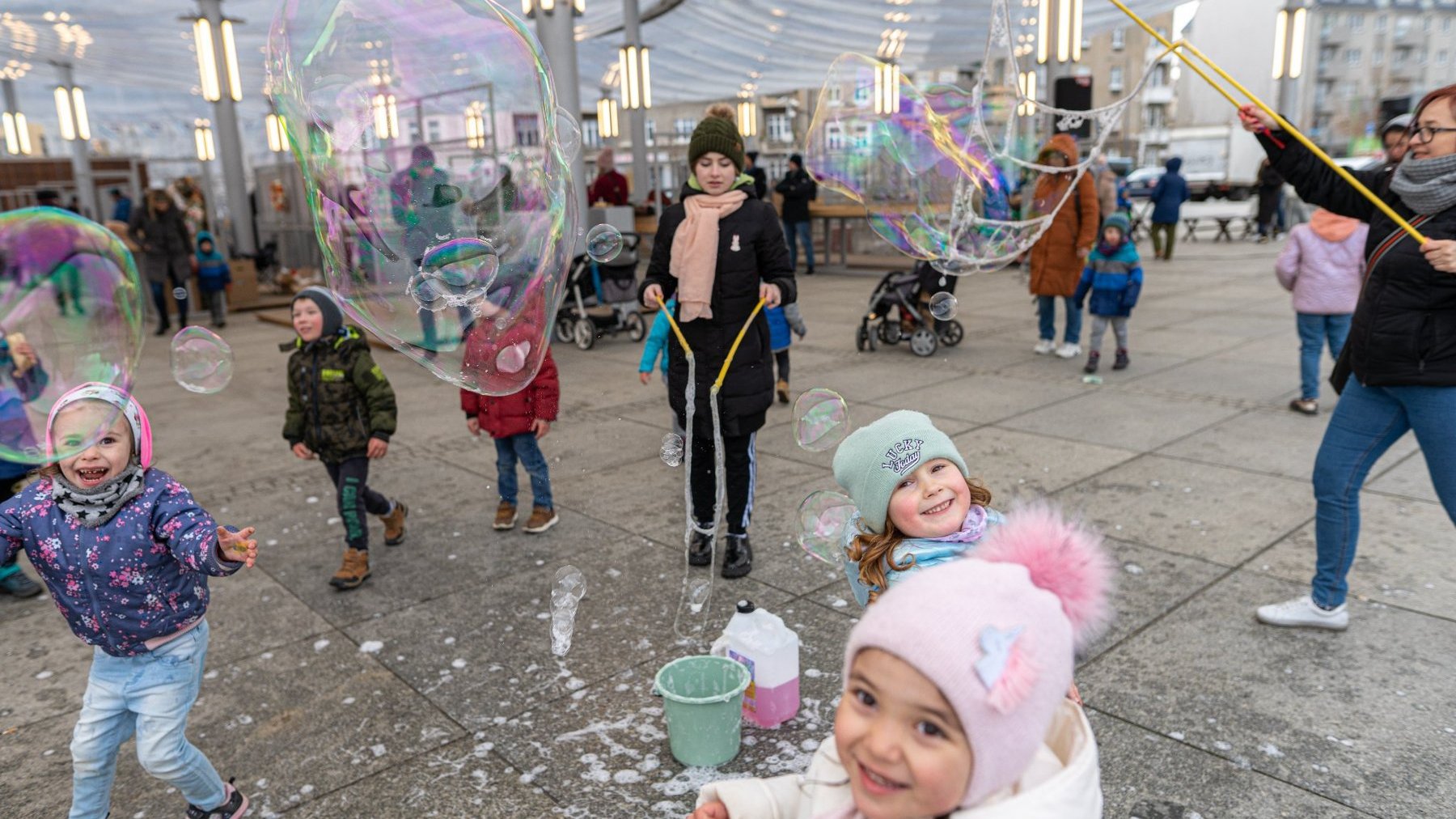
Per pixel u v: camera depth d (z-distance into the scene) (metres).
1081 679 3.13
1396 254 2.91
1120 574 3.92
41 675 3.50
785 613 3.71
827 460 5.71
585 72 26.86
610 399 7.53
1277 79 16.98
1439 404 2.94
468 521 4.92
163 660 2.35
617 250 4.02
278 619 3.83
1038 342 9.44
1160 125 62.47
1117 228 7.33
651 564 4.25
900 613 1.07
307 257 17.27
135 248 12.55
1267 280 13.55
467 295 2.83
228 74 16.20
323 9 2.64
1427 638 3.32
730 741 2.74
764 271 3.92
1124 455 5.57
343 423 4.09
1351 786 2.54
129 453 2.28
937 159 4.87
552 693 3.19
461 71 2.72
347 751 2.89
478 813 2.58
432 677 3.33
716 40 23.34
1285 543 4.19
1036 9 15.61
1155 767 2.66
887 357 8.85
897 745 1.06
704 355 3.93
